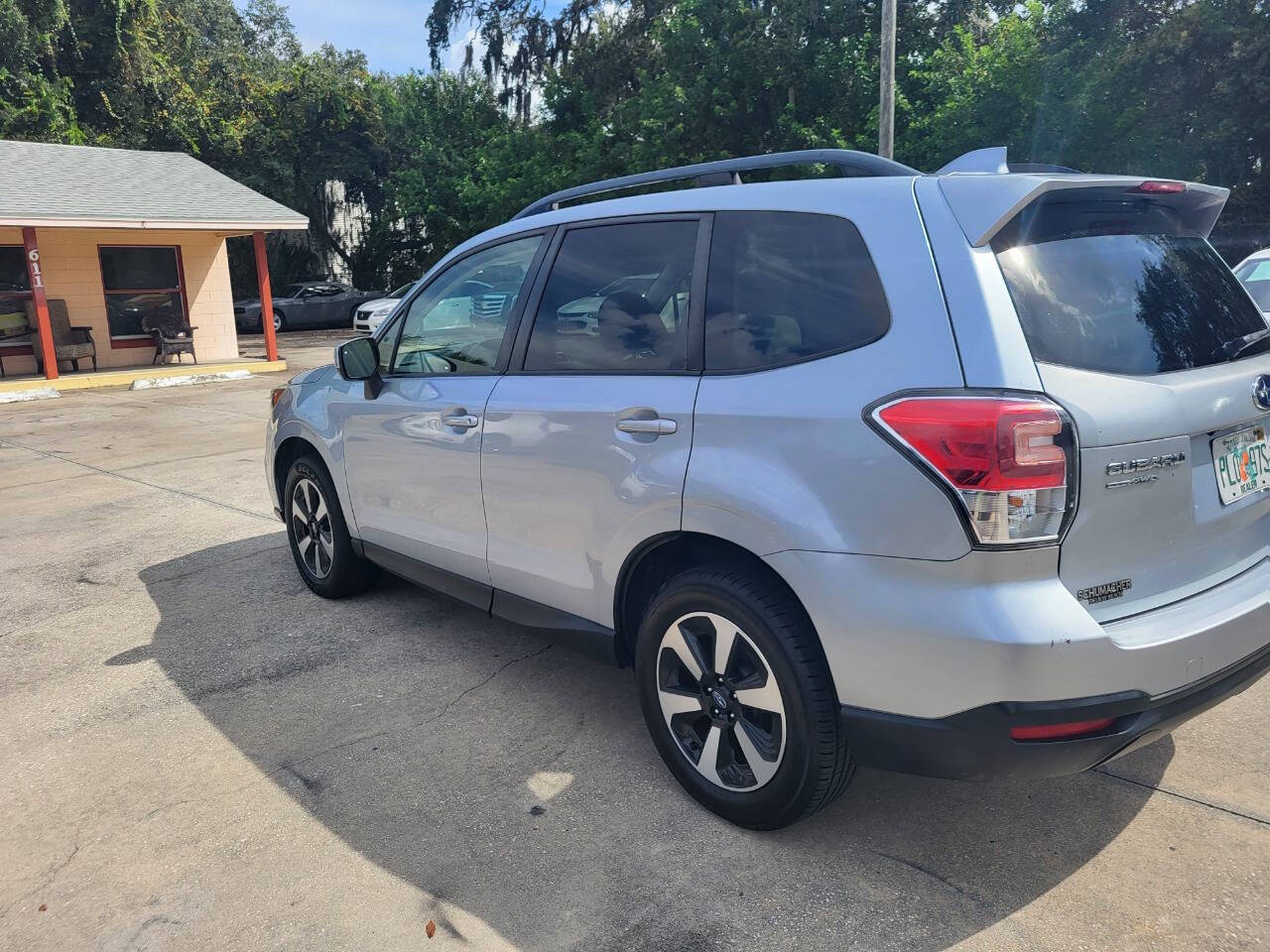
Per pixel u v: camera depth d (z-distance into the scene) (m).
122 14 28.19
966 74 17.92
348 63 38.94
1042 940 2.25
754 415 2.49
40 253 16.17
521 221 3.60
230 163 31.75
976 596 2.12
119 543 6.06
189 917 2.43
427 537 3.81
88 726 3.50
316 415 4.47
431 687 3.77
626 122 23.78
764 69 20.64
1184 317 2.49
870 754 2.37
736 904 2.42
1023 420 2.07
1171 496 2.30
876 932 2.30
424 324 3.88
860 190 2.53
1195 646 2.23
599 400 2.94
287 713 3.57
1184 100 16.78
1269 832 2.64
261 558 5.61
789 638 2.44
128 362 17.39
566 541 3.11
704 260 2.80
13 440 10.45
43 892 2.55
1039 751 2.15
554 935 2.33
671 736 2.87
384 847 2.71
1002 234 2.29
